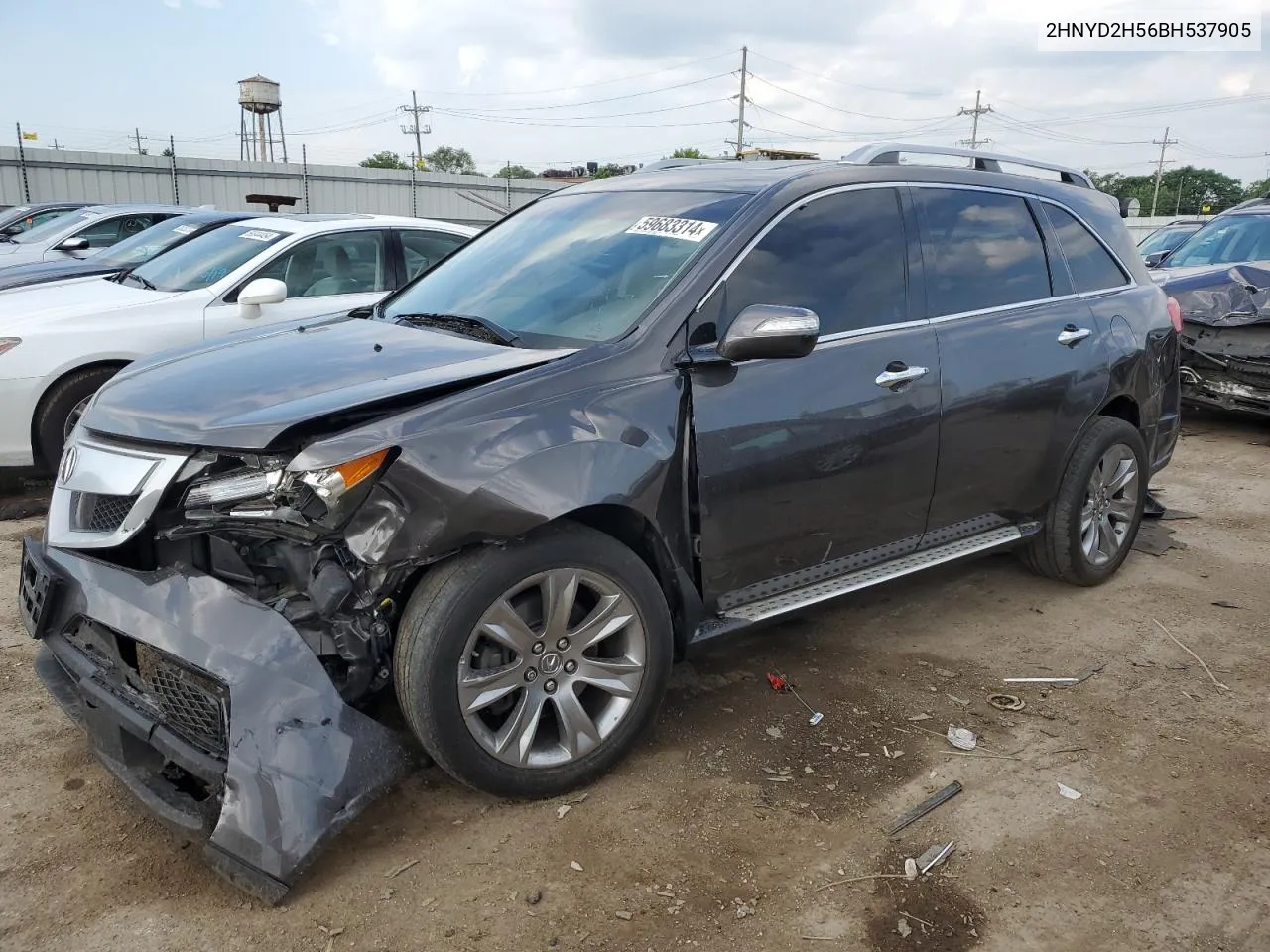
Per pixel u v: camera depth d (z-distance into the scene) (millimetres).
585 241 3779
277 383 3004
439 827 2887
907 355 3707
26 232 14078
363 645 2793
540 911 2561
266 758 2508
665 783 3127
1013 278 4277
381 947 2430
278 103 52750
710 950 2445
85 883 2633
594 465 2877
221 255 6832
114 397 3133
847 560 3756
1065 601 4730
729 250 3365
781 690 3752
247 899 2578
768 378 3318
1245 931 2562
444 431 2705
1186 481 7008
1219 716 3670
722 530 3262
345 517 2613
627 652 3092
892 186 3922
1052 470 4434
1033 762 3320
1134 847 2887
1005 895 2668
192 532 2775
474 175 34938
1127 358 4629
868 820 2973
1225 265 8633
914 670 3967
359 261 7070
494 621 2801
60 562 2926
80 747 3281
